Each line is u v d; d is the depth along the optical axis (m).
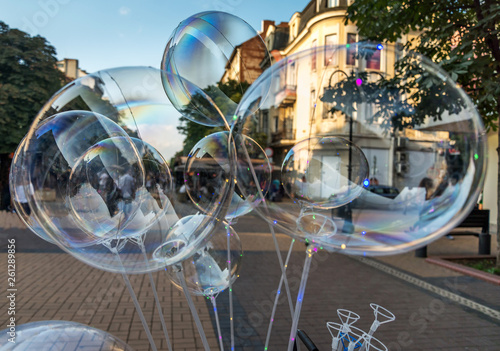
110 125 1.14
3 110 6.95
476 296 3.41
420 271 4.34
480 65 3.50
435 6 4.16
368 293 3.44
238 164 1.23
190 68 1.58
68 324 1.27
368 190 1.25
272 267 4.35
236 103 1.62
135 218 1.14
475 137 1.10
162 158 1.18
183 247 1.21
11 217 7.31
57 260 4.45
